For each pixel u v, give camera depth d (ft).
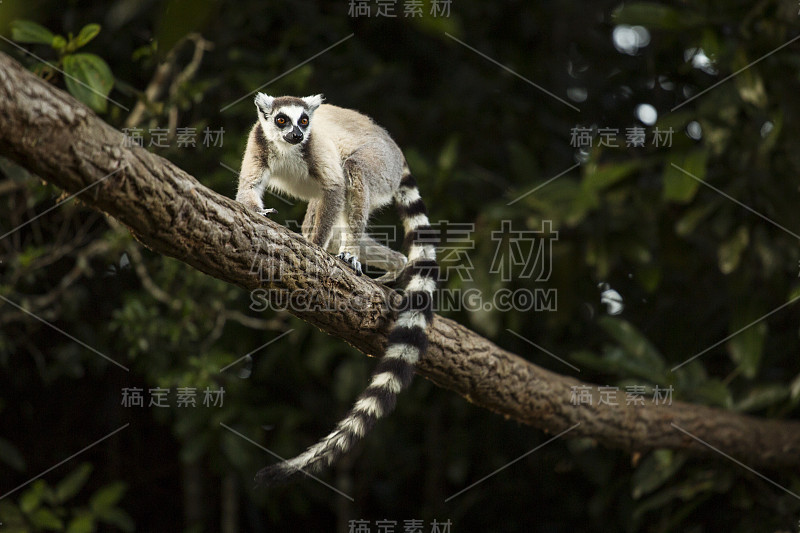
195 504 23.21
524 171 18.79
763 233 17.01
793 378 19.42
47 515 17.53
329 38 21.06
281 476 9.27
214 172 17.57
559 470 23.48
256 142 12.89
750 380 18.02
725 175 17.65
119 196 7.27
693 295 21.40
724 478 16.51
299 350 19.97
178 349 17.74
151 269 18.22
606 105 24.68
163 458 25.52
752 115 17.34
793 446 15.85
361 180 13.08
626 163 16.40
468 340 12.04
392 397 10.45
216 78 18.60
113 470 24.14
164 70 16.83
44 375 18.78
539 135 23.41
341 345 18.98
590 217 18.25
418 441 25.17
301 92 18.01
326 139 13.01
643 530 22.21
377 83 20.40
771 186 16.56
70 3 18.37
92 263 20.44
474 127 22.54
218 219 8.25
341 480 23.30
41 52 15.35
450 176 18.66
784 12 16.01
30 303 16.93
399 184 14.20
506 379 12.71
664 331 21.15
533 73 23.38
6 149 6.56
